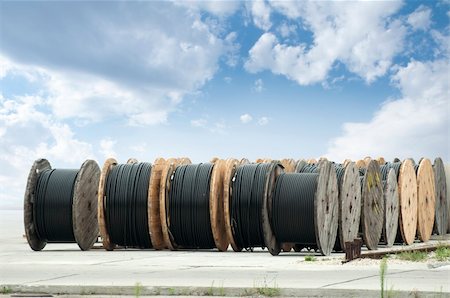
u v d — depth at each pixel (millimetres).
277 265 12172
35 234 17719
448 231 27625
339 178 17969
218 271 10797
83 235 17594
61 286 8828
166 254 16078
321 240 15953
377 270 10656
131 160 18922
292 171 21594
